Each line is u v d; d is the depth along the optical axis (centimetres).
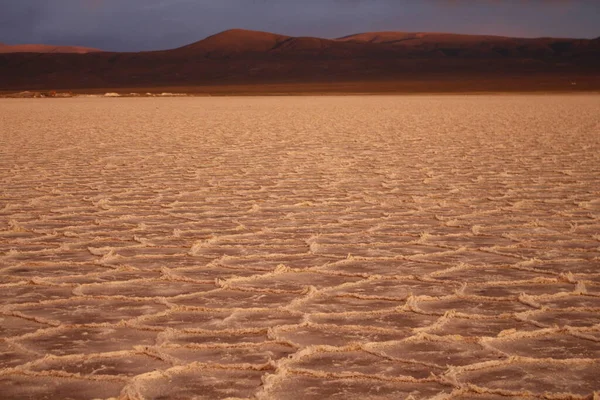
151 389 250
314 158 1039
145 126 1880
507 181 780
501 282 385
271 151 1154
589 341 297
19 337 305
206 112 2792
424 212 603
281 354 284
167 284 390
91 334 309
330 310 340
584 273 405
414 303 349
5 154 1120
